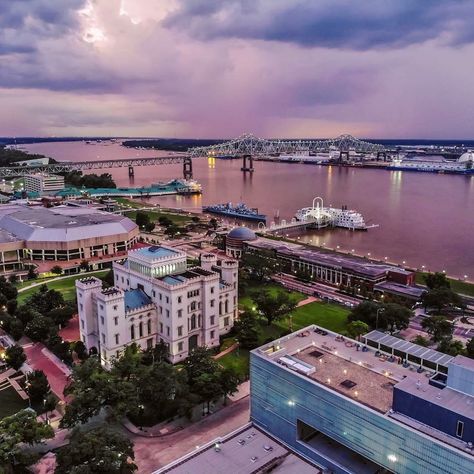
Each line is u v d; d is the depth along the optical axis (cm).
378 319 19012
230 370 14325
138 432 13012
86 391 12938
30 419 11594
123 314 16488
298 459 10181
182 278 17500
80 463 10344
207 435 12925
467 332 19925
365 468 10381
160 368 13625
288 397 11519
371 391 10700
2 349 17750
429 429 9281
